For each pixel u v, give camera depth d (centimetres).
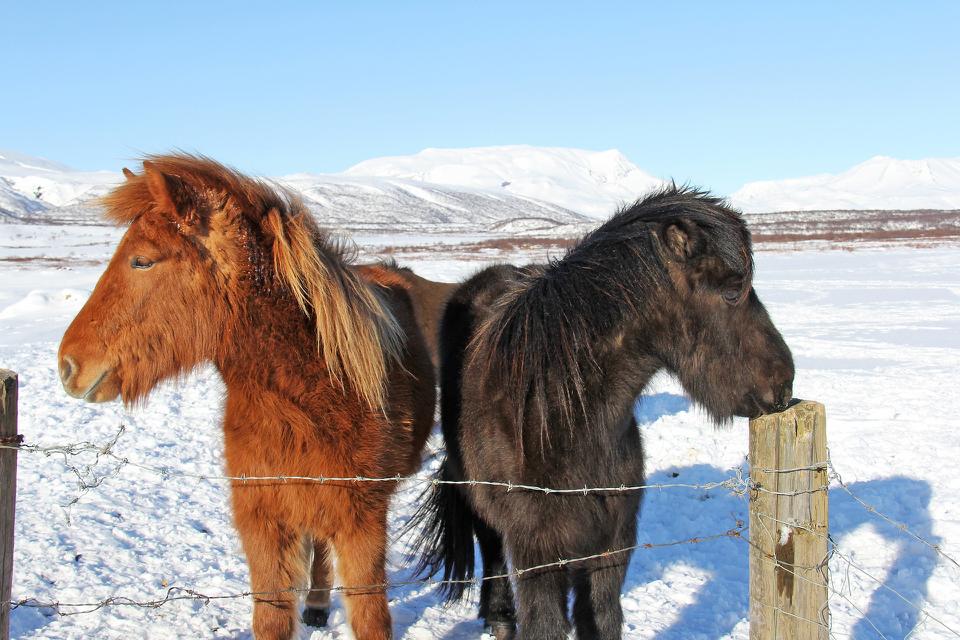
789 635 243
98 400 262
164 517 487
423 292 482
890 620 376
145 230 256
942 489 544
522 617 271
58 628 348
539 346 266
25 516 468
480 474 294
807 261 2642
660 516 524
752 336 269
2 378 226
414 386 328
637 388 277
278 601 278
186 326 264
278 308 270
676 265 264
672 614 386
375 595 281
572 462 264
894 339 1150
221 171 274
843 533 477
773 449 238
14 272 2314
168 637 349
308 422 266
